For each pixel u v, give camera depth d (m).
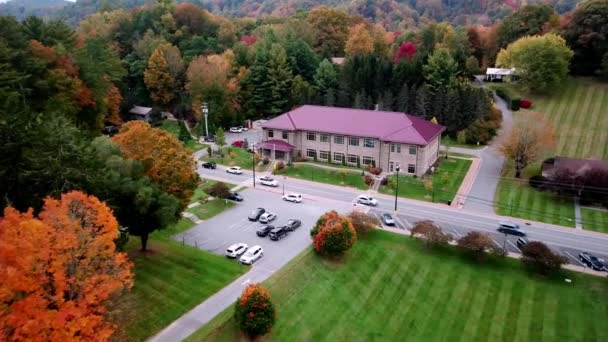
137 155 47.69
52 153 34.97
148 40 122.00
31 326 23.09
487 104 93.50
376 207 64.50
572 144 85.25
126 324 34.84
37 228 24.75
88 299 26.12
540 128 72.81
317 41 150.38
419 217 61.22
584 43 105.69
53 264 24.81
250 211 62.94
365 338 38.56
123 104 109.94
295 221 57.50
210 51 129.25
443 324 41.12
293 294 42.28
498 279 47.56
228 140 99.25
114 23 137.25
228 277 44.16
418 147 74.12
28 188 33.62
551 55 100.75
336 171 78.75
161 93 115.62
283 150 82.81
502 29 127.62
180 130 98.06
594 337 39.81
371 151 78.69
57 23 84.00
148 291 39.41
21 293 24.05
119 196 40.34
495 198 67.12
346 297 43.34
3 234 24.73
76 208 28.27
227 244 52.72
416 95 98.12
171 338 34.59
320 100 108.12
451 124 93.31
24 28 77.19
